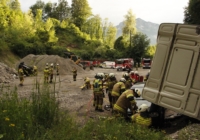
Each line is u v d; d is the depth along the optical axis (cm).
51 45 6297
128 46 7481
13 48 4788
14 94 548
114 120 655
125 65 4319
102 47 7612
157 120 663
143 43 6881
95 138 531
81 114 888
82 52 6869
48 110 573
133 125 598
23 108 509
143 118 623
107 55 7119
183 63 579
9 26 5478
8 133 423
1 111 458
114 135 536
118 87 877
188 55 573
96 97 970
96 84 972
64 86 1802
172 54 601
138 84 1026
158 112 685
